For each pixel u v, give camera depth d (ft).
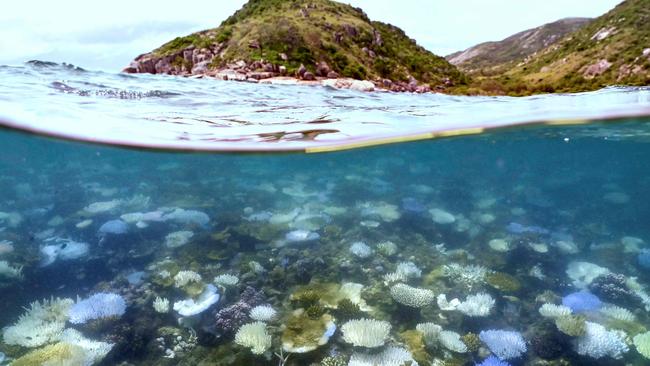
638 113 36.65
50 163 64.49
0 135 37.68
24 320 18.07
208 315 19.12
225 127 32.30
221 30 191.11
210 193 43.88
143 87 44.14
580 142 62.85
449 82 203.31
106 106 32.96
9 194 45.19
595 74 204.33
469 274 23.57
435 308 20.16
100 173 59.67
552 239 31.81
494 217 37.68
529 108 39.81
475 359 16.79
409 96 56.44
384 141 42.98
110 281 22.61
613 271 26.61
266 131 33.06
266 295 21.16
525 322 19.65
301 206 38.14
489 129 43.91
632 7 254.06
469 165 128.67
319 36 180.45
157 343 17.19
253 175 60.03
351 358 15.89
